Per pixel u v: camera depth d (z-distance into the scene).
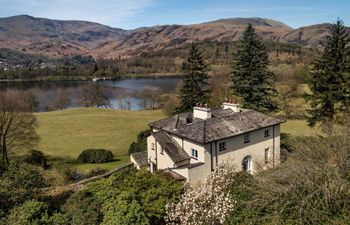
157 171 27.06
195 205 18.12
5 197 18.45
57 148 50.62
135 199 18.69
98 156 40.72
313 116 38.50
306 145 20.61
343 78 35.16
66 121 69.19
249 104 45.28
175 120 32.34
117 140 54.69
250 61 44.75
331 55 35.88
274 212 16.56
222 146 27.98
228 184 20.34
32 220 17.11
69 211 18.16
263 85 45.56
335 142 18.73
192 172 25.72
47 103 110.00
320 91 37.34
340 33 35.41
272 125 31.62
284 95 64.94
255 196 17.94
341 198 16.41
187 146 28.41
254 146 30.62
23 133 41.38
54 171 32.53
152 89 118.25
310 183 16.30
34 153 40.56
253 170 30.22
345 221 15.50
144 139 43.88
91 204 18.14
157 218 19.27
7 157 40.84
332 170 16.92
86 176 33.44
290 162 18.78
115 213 16.86
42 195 22.16
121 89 135.75
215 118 30.14
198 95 49.56
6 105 40.25
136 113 80.69
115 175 21.33
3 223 16.77
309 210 15.88
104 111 82.81
